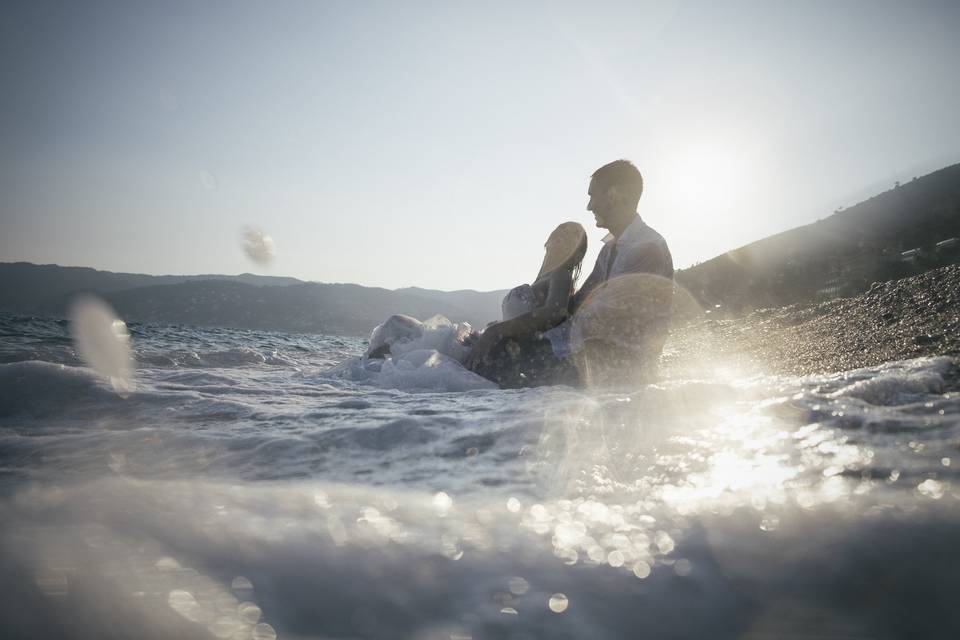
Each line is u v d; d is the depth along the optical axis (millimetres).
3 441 1559
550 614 476
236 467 1262
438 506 851
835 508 736
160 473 1221
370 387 3324
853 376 2105
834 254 26469
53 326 9312
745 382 2145
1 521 686
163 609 460
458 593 521
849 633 432
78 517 708
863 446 1150
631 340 3410
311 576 547
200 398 2391
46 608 448
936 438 1187
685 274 34656
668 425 1527
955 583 503
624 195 3631
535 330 3525
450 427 1639
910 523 658
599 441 1394
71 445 1502
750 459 1134
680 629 444
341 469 1223
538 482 1062
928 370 2045
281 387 3111
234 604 479
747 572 552
